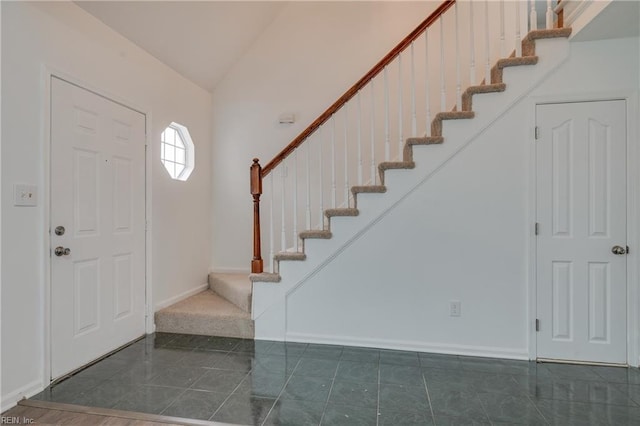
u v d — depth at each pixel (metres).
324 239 2.77
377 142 3.67
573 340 2.43
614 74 2.35
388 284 2.68
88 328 2.40
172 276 3.33
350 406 1.89
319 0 3.88
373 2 3.78
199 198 3.82
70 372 2.25
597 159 2.38
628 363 2.35
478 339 2.56
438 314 2.61
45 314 2.08
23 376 1.95
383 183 2.70
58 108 2.17
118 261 2.68
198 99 3.82
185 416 1.80
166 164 3.44
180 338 2.92
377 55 3.76
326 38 3.86
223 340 2.88
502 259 2.51
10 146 1.89
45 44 2.08
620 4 1.95
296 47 3.92
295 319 2.85
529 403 1.92
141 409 1.86
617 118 2.35
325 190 3.78
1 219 1.84
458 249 2.57
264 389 2.08
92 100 2.44
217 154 4.05
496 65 2.55
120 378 2.21
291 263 2.84
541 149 2.45
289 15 3.92
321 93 3.87
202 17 3.12
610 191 2.37
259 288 2.89
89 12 2.40
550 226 2.45
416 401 1.94
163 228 3.20
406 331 2.66
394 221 2.66
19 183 1.93
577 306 2.42
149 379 2.20
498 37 3.44
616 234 2.36
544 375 2.24
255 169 2.97
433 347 2.61
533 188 2.46
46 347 2.08
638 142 2.32
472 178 2.54
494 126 2.51
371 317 2.71
